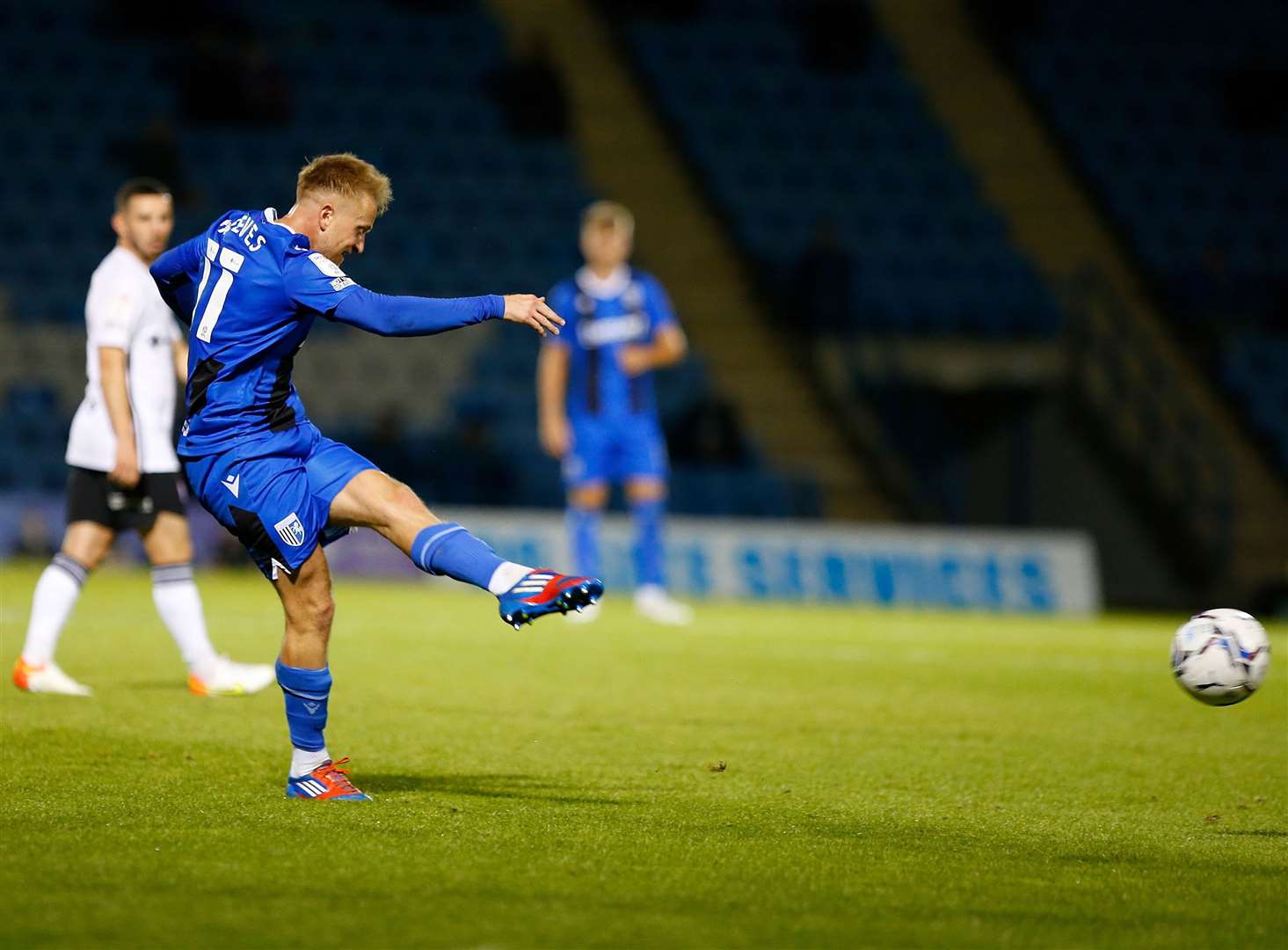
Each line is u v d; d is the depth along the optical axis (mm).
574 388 49781
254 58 81375
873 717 27281
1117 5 98250
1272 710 29953
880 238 83875
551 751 22109
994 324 77812
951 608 63312
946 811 18344
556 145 85938
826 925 12586
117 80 81500
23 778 18406
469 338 75375
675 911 12867
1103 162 90000
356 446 69000
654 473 49812
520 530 62438
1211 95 94438
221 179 78875
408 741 22734
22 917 12078
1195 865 15562
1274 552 72750
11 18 82000
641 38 92000
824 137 89000
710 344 78062
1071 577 64250
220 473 17281
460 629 42688
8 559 62438
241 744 21656
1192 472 72188
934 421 75000
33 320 71188
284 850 14742
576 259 80812
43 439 68812
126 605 46219
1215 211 88750
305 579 17438
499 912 12641
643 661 35656
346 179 17375
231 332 17156
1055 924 12891
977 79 94500
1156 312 82375
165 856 14328
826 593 63344
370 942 11664
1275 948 12391
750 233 82625
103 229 75500
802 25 94188
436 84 87438
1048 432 74938
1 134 77750
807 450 74500
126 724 23172
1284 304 82250
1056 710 29109
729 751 22703
